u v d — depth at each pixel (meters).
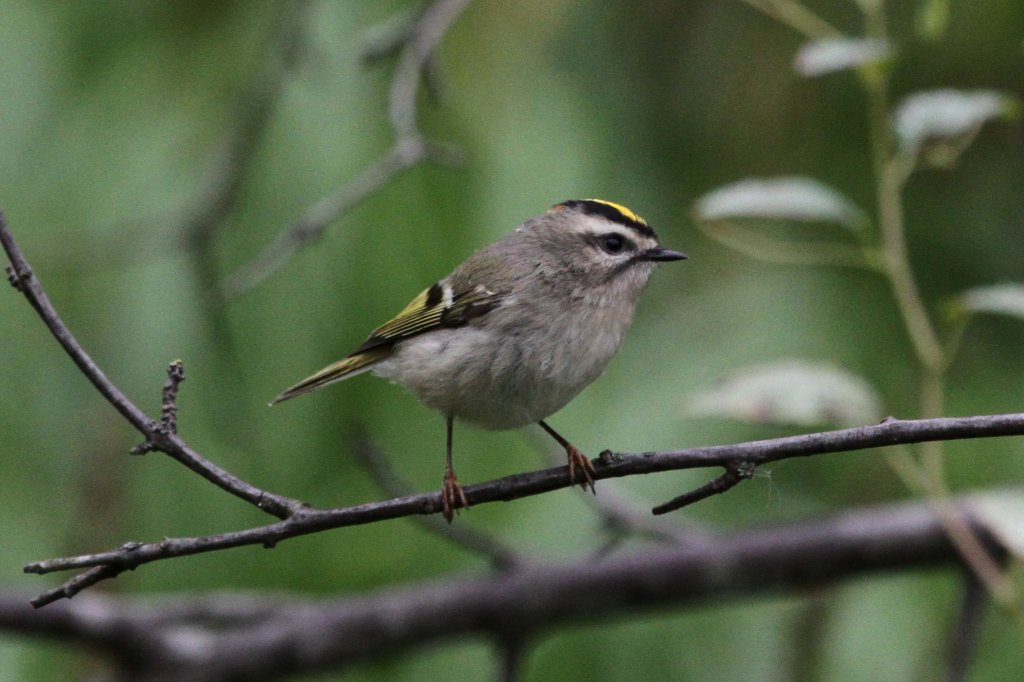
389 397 10.88
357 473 10.84
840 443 6.34
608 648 10.62
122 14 10.49
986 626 10.55
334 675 10.55
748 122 10.88
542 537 10.59
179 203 10.38
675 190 10.91
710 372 10.02
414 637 10.38
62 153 10.26
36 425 10.41
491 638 10.39
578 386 9.04
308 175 10.46
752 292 10.38
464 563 11.62
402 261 10.23
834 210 8.21
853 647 10.09
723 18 10.97
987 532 9.79
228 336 10.09
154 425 6.30
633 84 10.87
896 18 11.09
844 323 10.36
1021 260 10.70
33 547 10.20
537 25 10.41
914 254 10.78
